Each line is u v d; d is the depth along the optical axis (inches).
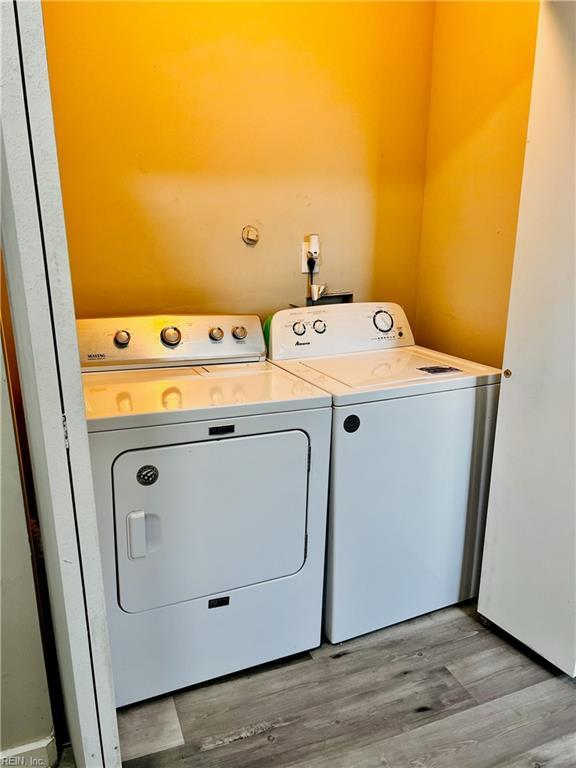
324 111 84.2
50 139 33.4
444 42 86.0
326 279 91.9
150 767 53.1
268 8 76.9
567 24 53.5
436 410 68.1
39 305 35.4
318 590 66.8
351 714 59.5
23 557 46.9
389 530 68.9
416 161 93.4
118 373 69.7
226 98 77.7
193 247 81.1
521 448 65.0
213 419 55.9
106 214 75.2
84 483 40.1
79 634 42.7
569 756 54.7
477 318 86.0
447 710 60.1
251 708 60.2
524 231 61.0
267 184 83.4
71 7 67.6
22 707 50.3
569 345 58.4
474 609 77.7
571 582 61.2
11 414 43.9
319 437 61.9
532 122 58.2
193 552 58.2
